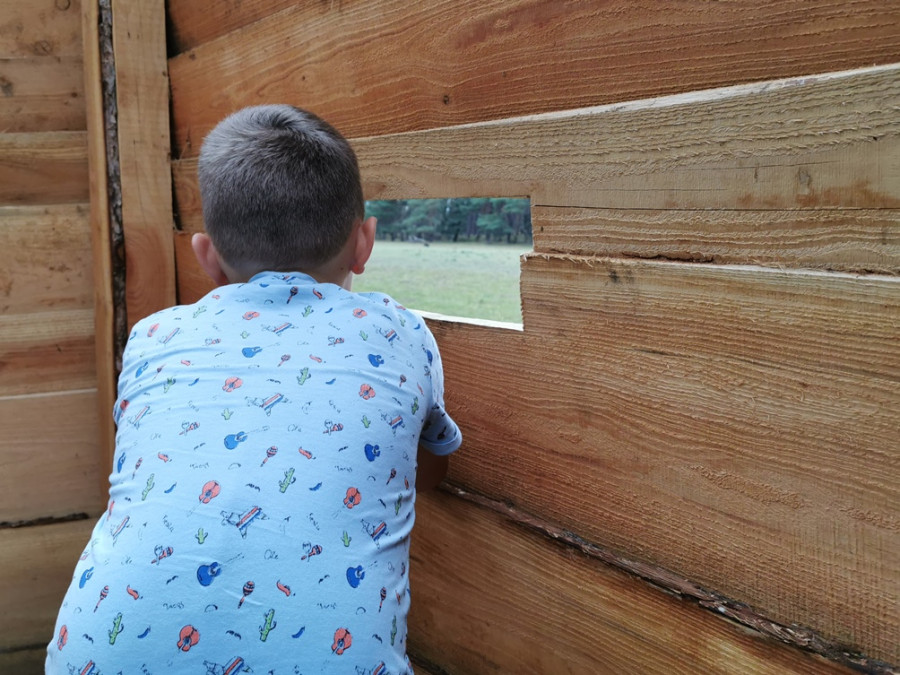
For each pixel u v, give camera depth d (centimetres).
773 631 86
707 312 89
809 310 80
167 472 81
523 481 119
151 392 89
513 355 117
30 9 198
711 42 86
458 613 135
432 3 122
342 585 77
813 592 83
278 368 88
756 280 84
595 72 99
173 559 75
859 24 73
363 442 85
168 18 201
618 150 97
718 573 92
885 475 75
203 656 72
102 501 212
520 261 113
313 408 85
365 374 90
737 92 83
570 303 107
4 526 206
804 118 78
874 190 73
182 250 204
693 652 96
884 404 75
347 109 144
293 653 73
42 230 202
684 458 94
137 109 200
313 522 78
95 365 210
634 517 102
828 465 80
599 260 101
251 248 100
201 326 94
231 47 177
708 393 91
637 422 100
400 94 131
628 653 105
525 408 116
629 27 94
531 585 120
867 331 75
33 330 204
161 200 205
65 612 78
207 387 87
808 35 77
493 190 115
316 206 99
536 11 106
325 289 98
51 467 209
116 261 203
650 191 94
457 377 129
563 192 105
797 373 81
